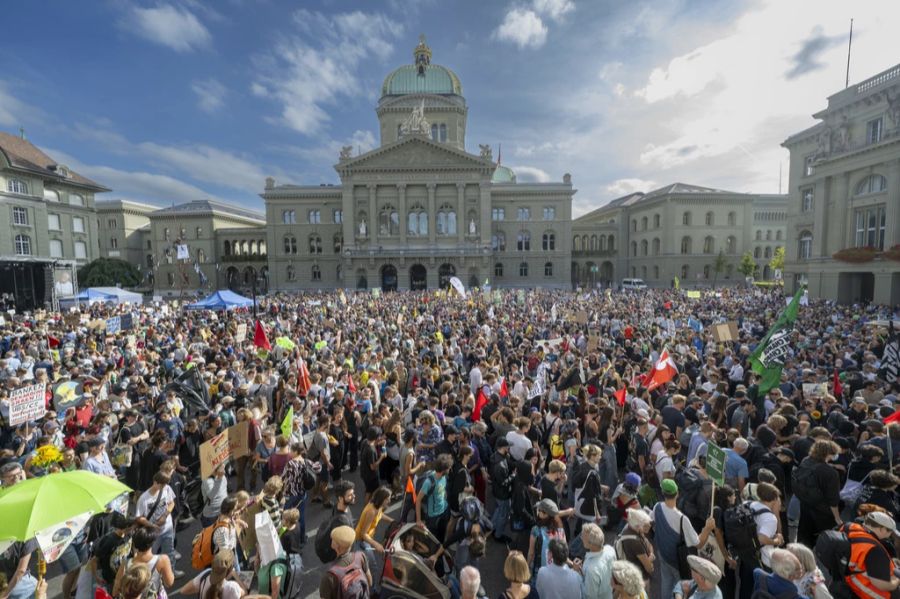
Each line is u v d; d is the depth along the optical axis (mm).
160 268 83062
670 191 79125
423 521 7352
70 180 61375
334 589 5023
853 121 40000
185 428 10016
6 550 5840
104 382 12922
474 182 69625
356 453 12062
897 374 13453
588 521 7621
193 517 9656
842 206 40719
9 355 16969
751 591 5965
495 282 78750
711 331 20625
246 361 18281
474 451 8984
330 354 18203
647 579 6082
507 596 4898
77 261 63406
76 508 5152
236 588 5059
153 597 5098
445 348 19875
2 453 7840
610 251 90375
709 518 6156
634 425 10359
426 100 77188
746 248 80188
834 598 5605
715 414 10938
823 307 35469
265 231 82688
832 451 6977
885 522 5449
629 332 22484
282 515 6715
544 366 14641
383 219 70938
